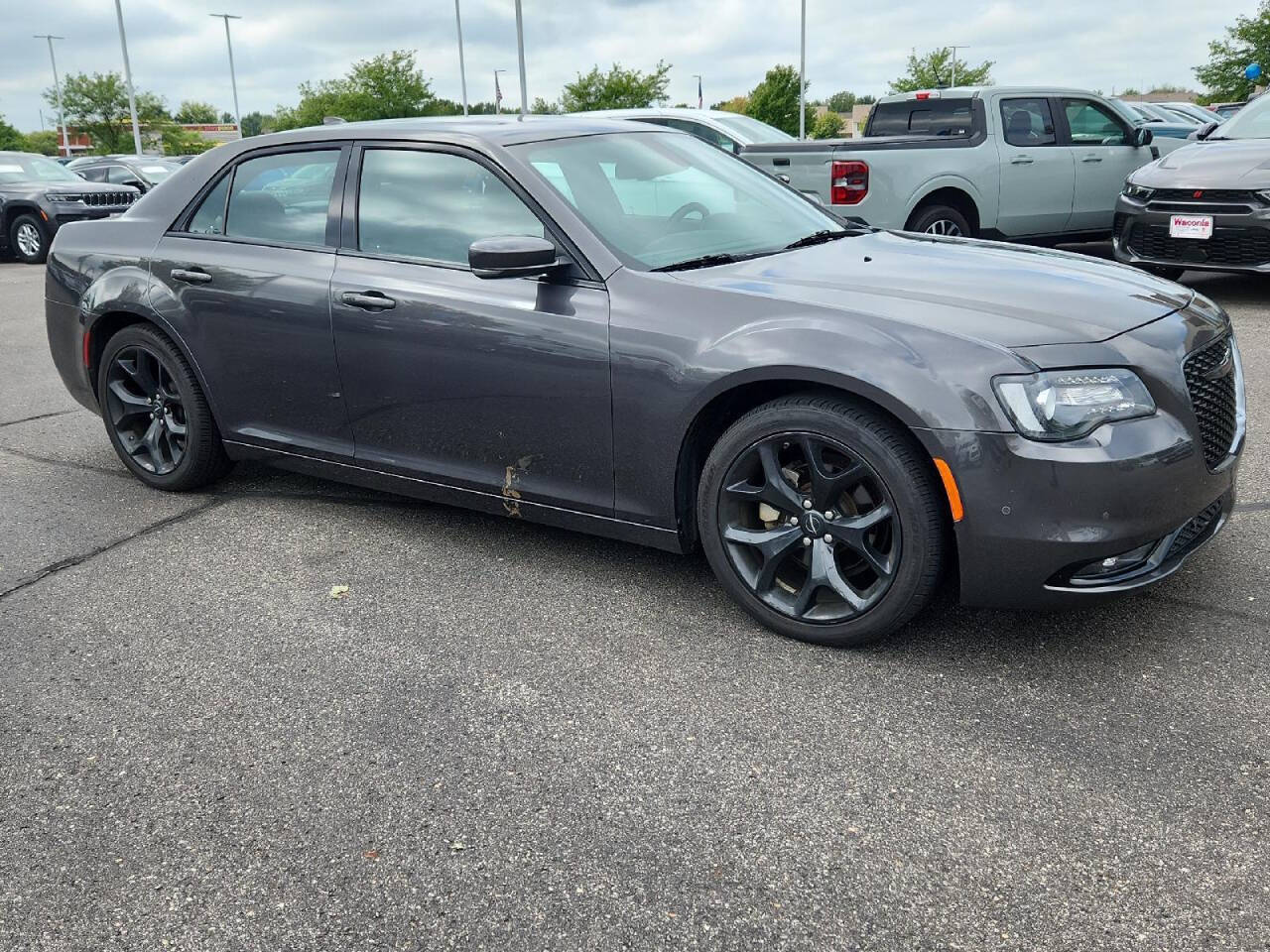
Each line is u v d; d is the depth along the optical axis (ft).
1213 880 6.82
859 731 8.73
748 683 9.55
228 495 15.25
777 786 8.04
